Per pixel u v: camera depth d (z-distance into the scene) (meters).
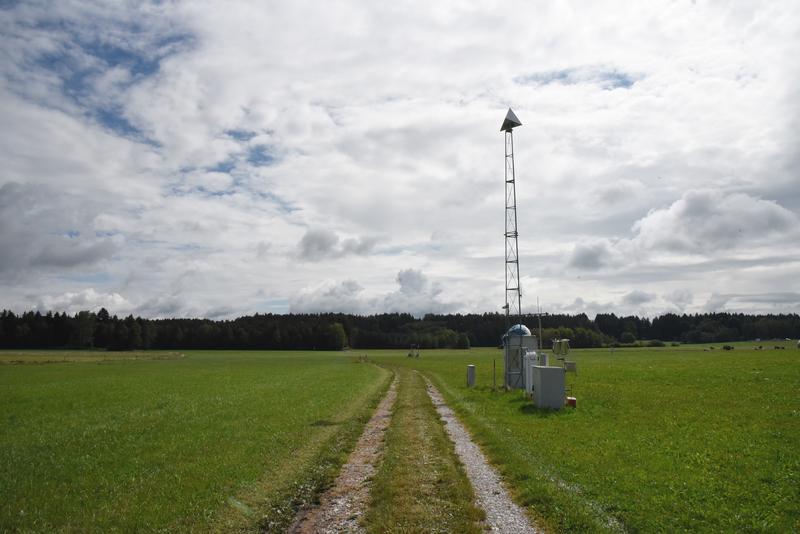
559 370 28.27
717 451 17.62
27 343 188.75
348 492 14.55
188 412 30.66
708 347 162.25
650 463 16.19
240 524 12.21
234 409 31.38
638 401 29.91
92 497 14.02
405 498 13.21
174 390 46.03
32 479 15.89
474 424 23.73
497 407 29.36
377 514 12.24
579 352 135.12
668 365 62.16
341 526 12.05
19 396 42.09
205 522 12.22
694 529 11.12
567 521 11.41
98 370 79.75
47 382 56.47
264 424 25.28
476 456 17.77
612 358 93.44
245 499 13.83
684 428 21.69
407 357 131.62
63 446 21.17
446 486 14.12
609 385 39.38
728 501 12.74
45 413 31.88
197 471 16.44
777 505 12.38
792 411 25.02
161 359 127.44
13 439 23.06
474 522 11.57
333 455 18.75
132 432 24.11
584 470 15.47
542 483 13.97
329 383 51.31
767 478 14.42
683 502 12.62
